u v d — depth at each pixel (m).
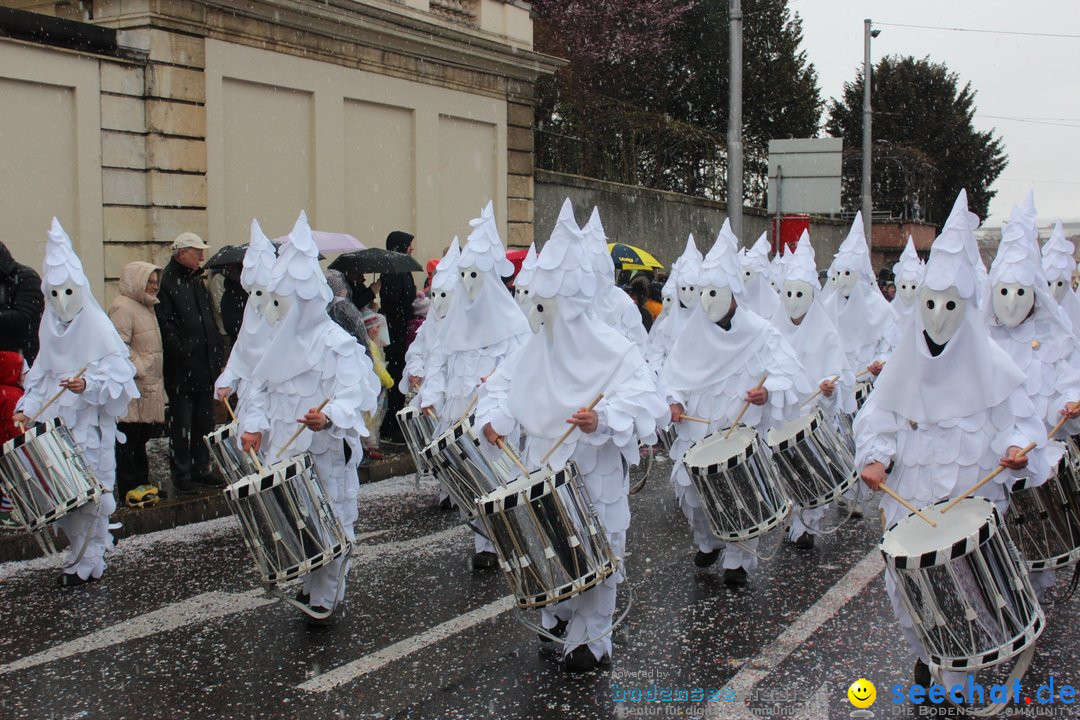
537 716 4.74
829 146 15.80
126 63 11.73
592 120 21.16
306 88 13.73
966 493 4.66
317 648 5.61
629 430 5.13
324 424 5.82
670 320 9.93
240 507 5.40
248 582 6.82
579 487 4.89
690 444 7.21
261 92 13.25
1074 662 5.37
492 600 6.41
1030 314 6.55
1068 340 6.46
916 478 4.96
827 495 6.69
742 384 7.04
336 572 5.84
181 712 4.82
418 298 11.92
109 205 11.70
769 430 7.00
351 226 14.64
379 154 15.06
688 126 23.86
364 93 14.61
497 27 16.66
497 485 6.52
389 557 7.42
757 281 10.98
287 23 13.34
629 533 8.10
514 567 4.80
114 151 11.71
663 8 29.44
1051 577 5.86
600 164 21.09
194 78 12.30
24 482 6.34
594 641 5.20
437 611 6.21
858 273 10.62
